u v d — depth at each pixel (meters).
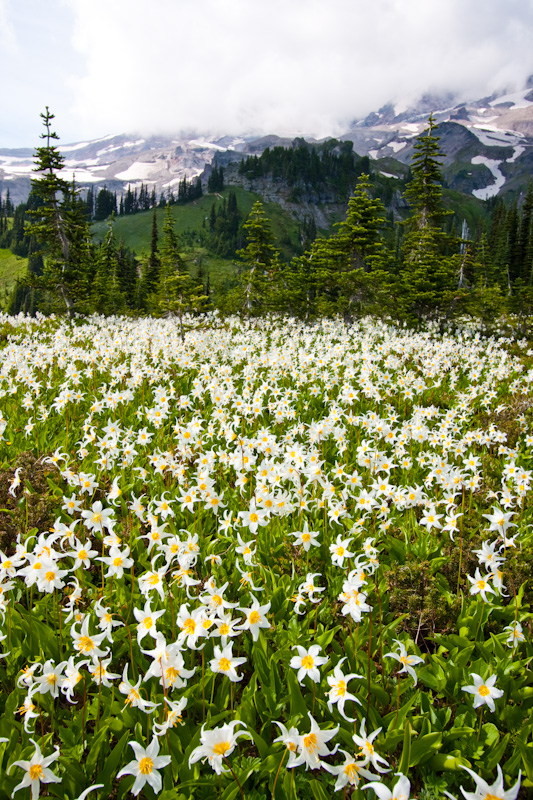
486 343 21.36
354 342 19.41
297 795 2.51
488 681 2.57
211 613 2.62
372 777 1.97
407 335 21.50
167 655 2.32
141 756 2.04
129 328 21.80
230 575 4.12
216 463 5.91
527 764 2.48
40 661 3.14
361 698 2.82
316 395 9.88
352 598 2.81
